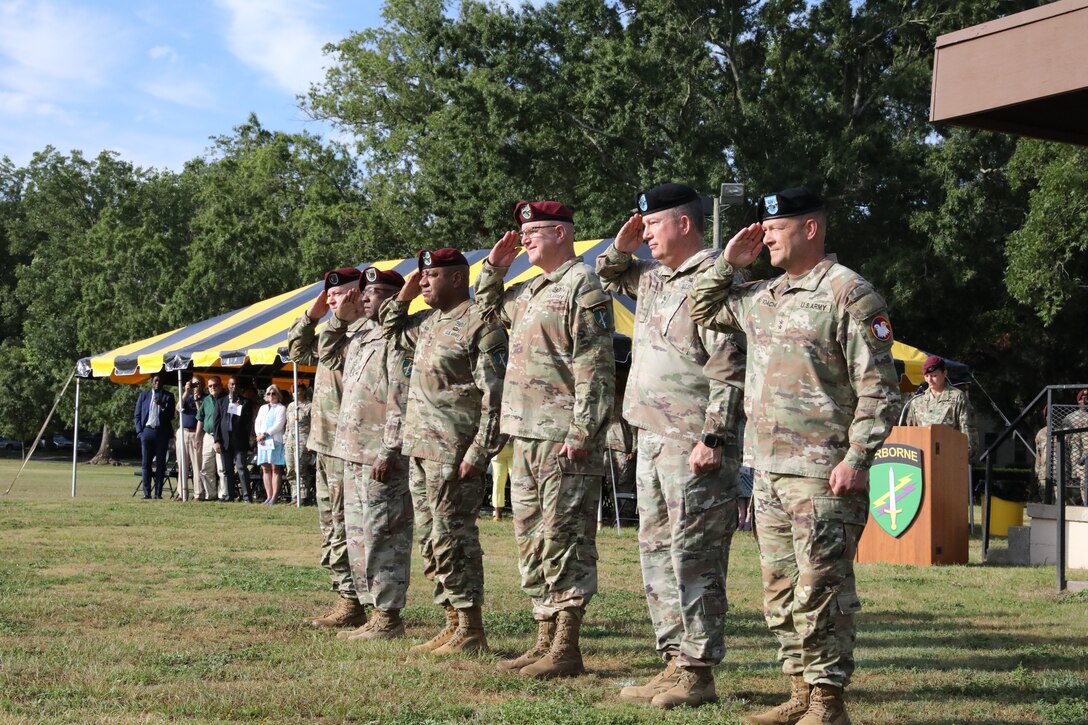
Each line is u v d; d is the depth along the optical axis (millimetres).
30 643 6281
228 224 41406
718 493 5023
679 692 5000
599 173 30953
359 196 44312
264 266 41094
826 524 4371
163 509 16969
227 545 11922
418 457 6199
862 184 29344
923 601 8438
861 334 4348
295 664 5855
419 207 38250
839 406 4449
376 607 6656
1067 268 26828
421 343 6355
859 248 31203
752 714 4797
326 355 7285
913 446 11336
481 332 6137
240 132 50875
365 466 6664
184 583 8906
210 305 40781
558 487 5594
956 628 7270
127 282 44031
